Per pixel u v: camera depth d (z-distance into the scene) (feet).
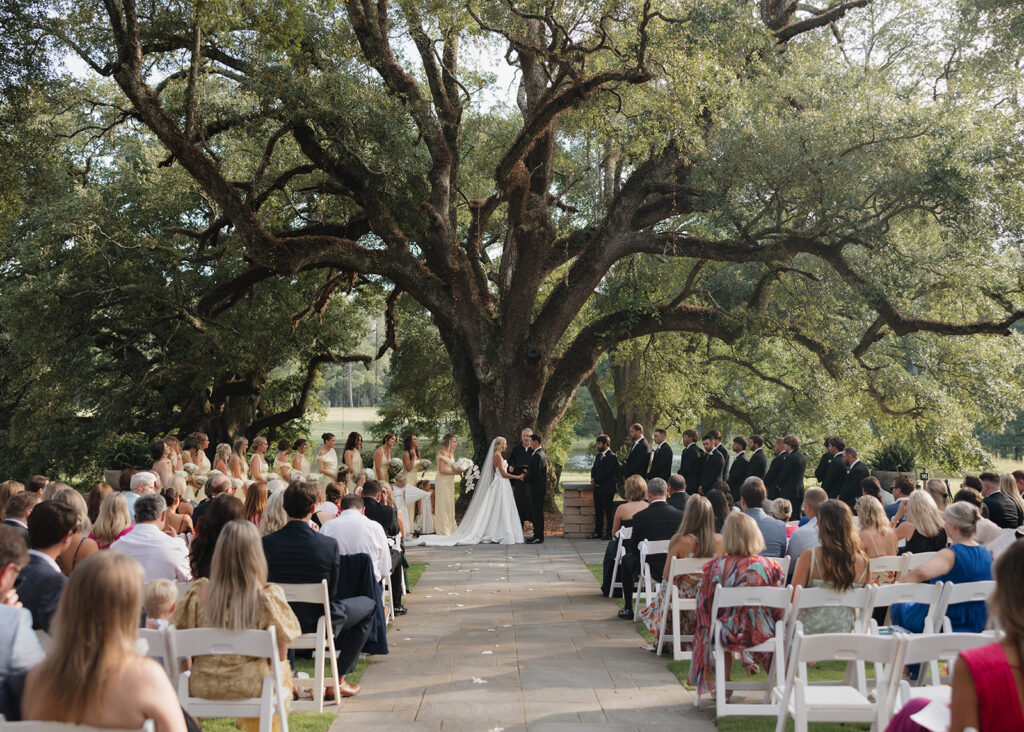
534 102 65.26
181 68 61.87
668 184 63.52
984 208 50.78
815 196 52.44
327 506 31.94
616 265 83.35
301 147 60.08
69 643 9.84
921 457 70.23
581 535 60.80
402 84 61.41
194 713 16.76
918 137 51.42
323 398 376.48
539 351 65.82
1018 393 69.82
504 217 93.61
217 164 56.39
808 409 84.89
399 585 34.35
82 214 73.31
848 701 17.16
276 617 16.72
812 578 20.63
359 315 100.89
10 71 55.11
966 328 57.00
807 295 65.46
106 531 22.82
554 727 20.10
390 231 63.00
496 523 57.47
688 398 90.89
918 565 23.36
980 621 20.79
